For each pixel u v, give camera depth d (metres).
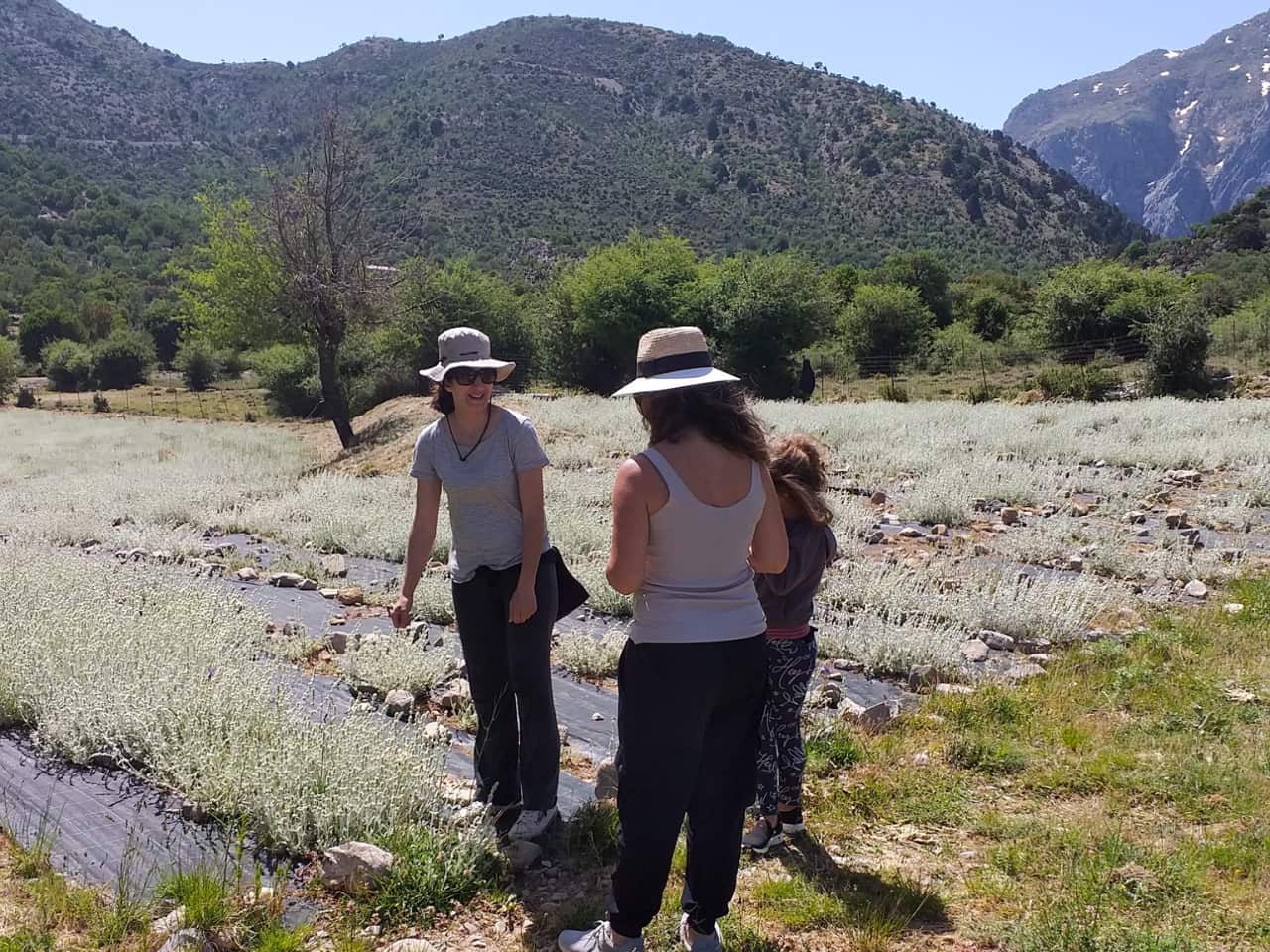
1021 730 5.34
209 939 3.28
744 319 41.62
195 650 5.80
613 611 7.71
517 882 3.81
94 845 3.91
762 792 4.12
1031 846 4.11
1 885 3.59
